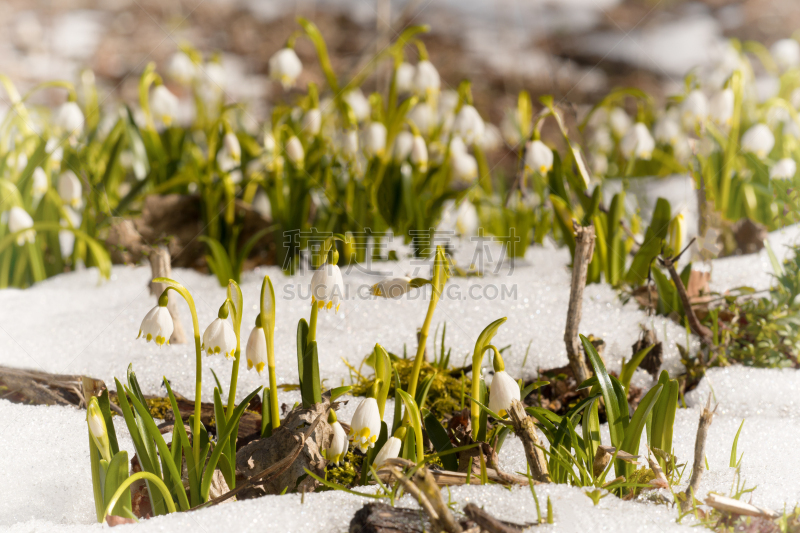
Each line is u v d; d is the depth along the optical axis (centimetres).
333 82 236
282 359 189
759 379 187
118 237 229
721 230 212
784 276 190
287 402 182
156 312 168
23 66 470
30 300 204
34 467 175
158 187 234
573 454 174
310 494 171
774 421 181
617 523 168
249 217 239
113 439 169
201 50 518
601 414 183
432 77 250
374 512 168
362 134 243
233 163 270
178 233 237
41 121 259
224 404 182
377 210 240
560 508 169
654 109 360
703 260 199
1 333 193
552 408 184
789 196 199
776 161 235
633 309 196
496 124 438
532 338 192
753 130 211
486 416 174
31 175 216
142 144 246
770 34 466
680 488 172
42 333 194
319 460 172
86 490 173
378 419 169
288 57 254
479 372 171
